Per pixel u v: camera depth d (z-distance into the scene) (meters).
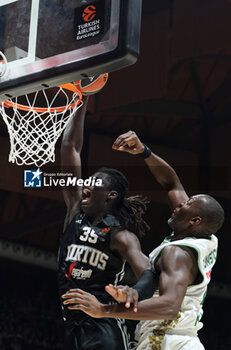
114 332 3.30
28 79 3.76
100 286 3.37
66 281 3.41
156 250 3.18
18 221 17.08
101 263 3.36
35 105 5.59
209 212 3.23
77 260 3.40
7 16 4.04
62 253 3.50
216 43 11.39
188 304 3.15
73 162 3.86
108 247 3.37
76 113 4.10
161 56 11.84
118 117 14.93
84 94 4.14
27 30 3.89
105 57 3.36
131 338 3.40
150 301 2.72
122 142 3.64
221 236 19.06
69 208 3.71
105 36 3.40
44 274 19.70
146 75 11.87
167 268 2.91
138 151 3.76
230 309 19.95
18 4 4.00
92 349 3.24
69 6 3.68
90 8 3.55
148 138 16.25
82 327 3.32
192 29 11.66
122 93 11.90
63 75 3.60
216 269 19.23
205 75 14.84
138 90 11.83
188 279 2.91
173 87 14.95
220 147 15.97
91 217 3.53
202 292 3.19
